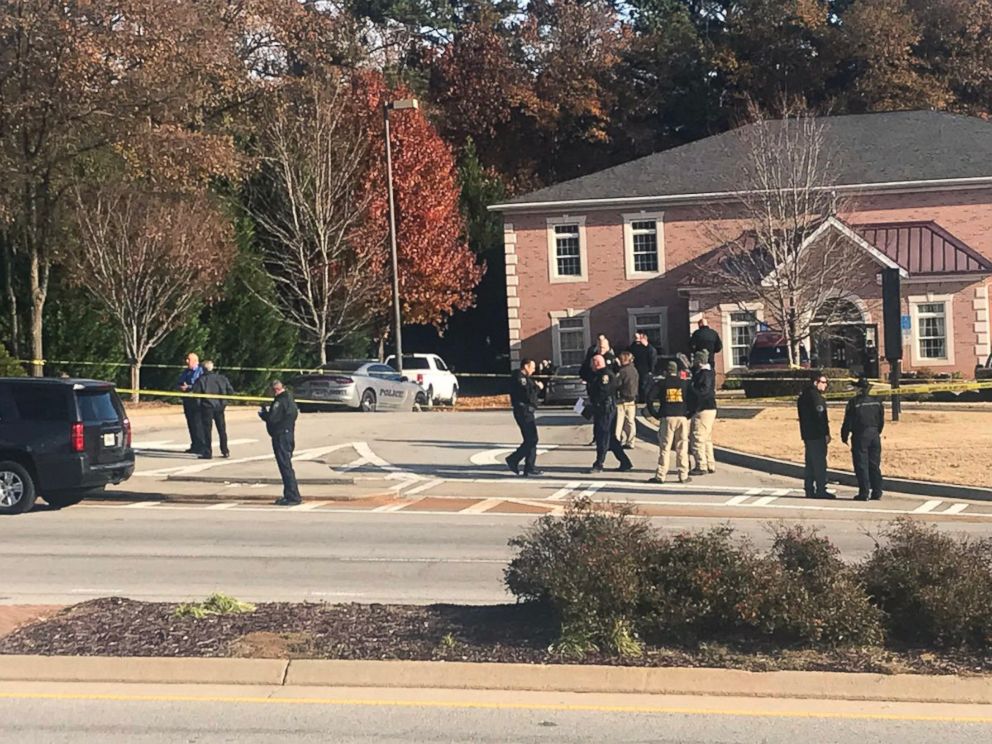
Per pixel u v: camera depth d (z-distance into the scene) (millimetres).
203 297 36750
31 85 30641
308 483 19125
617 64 60375
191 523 15414
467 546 13297
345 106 44250
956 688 6840
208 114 42375
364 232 42625
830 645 7469
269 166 41781
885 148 43719
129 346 34156
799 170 37031
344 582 11117
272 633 8008
